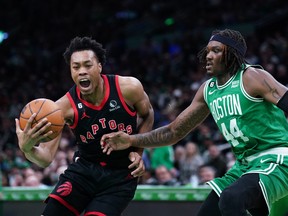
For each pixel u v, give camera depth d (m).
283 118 5.29
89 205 5.54
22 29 24.64
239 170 5.29
